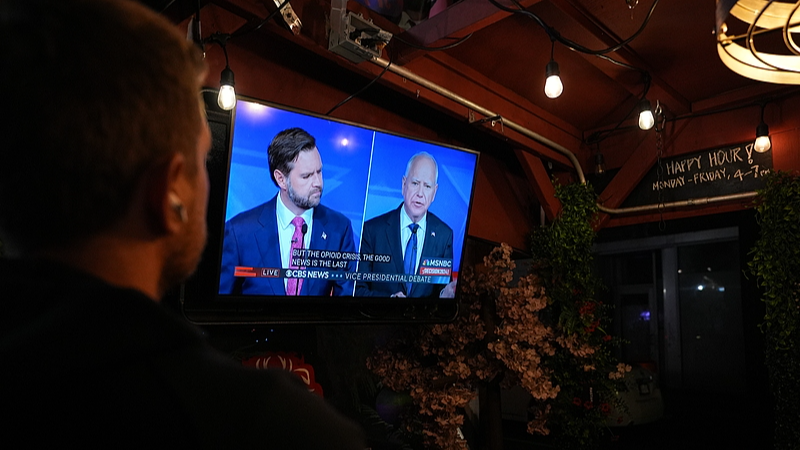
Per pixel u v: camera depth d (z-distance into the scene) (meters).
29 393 0.35
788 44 1.82
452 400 3.91
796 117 4.58
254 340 3.55
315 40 3.21
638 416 6.84
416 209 3.46
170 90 0.46
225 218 2.73
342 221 3.14
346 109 3.93
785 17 1.93
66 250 0.44
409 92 3.89
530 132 4.85
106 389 0.36
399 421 4.27
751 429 7.32
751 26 1.84
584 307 4.87
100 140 0.42
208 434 0.38
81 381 0.36
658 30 3.93
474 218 5.06
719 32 1.80
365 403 4.18
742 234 7.48
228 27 2.90
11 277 0.41
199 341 0.44
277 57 3.48
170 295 2.68
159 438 0.37
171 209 0.47
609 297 10.90
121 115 0.43
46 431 0.35
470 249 5.13
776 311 4.20
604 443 6.58
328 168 3.06
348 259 3.17
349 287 3.19
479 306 4.35
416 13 3.94
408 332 4.23
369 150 3.21
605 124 5.62
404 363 4.04
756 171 4.76
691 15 3.73
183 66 0.48
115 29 0.44
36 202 0.42
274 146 2.86
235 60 3.24
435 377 4.03
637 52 4.23
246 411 0.39
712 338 9.82
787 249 4.18
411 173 3.41
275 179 2.88
